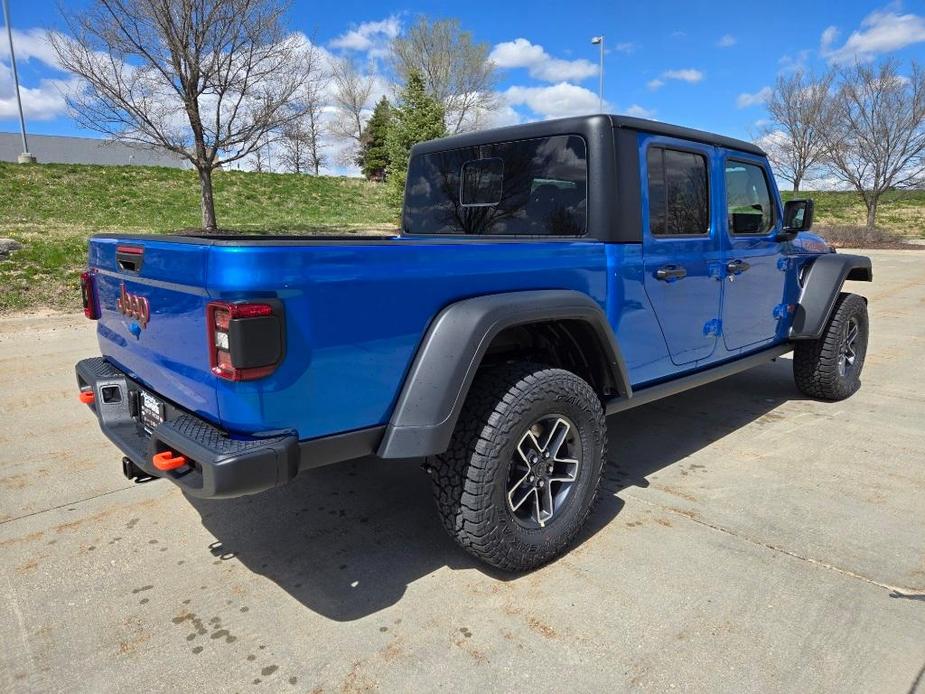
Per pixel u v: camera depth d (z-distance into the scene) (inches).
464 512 97.7
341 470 149.5
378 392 89.1
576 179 123.2
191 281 80.7
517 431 97.8
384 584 104.0
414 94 905.5
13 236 489.4
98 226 670.5
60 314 333.7
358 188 1129.4
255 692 81.0
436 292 93.3
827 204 1379.2
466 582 104.3
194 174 1023.0
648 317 128.0
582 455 110.0
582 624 93.0
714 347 150.7
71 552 113.7
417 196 165.6
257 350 76.4
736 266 150.0
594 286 115.7
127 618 95.7
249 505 131.7
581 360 119.6
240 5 421.1
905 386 217.2
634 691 80.3
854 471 146.4
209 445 78.9
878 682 81.0
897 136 903.1
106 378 112.7
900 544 113.9
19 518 125.6
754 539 116.0
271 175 1118.4
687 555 110.8
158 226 706.8
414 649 88.5
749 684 81.0
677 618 94.0
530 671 84.0
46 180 873.5
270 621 94.9
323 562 110.8
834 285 181.3
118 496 135.3
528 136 132.5
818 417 185.3
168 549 115.0
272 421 80.1
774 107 1062.4
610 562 109.0
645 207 125.6
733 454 157.6
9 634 92.2
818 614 94.5
